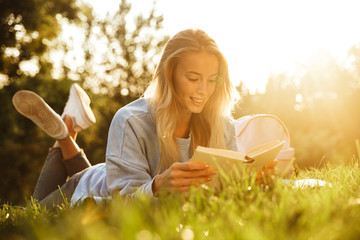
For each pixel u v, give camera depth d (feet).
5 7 56.44
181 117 8.99
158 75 8.85
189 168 6.35
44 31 59.06
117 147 8.26
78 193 9.52
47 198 10.14
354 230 3.36
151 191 6.79
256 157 6.59
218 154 6.25
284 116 63.05
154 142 8.59
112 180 8.05
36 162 56.54
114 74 86.22
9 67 59.26
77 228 4.13
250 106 57.67
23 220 5.67
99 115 61.36
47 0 58.75
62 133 11.26
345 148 43.52
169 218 4.15
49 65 62.64
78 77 71.97
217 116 9.27
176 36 8.67
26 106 11.09
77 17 64.34
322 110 66.90
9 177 54.44
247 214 4.02
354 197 4.97
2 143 52.80
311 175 9.86
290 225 3.62
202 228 3.92
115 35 87.56
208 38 8.55
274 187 5.31
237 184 5.60
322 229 3.37
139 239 3.43
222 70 8.87
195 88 8.41
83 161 11.49
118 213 4.66
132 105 8.95
